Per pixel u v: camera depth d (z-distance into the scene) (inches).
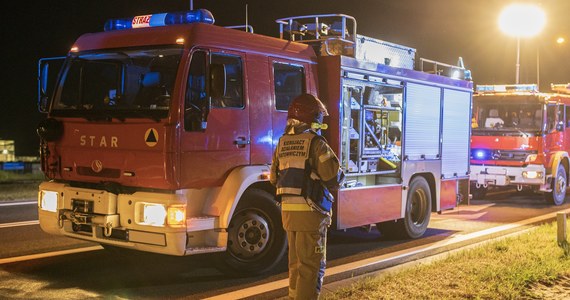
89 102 273.9
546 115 621.6
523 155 625.0
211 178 262.5
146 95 259.4
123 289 261.0
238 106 276.2
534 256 317.7
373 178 361.1
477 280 265.6
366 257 338.0
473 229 442.9
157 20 283.9
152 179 250.7
